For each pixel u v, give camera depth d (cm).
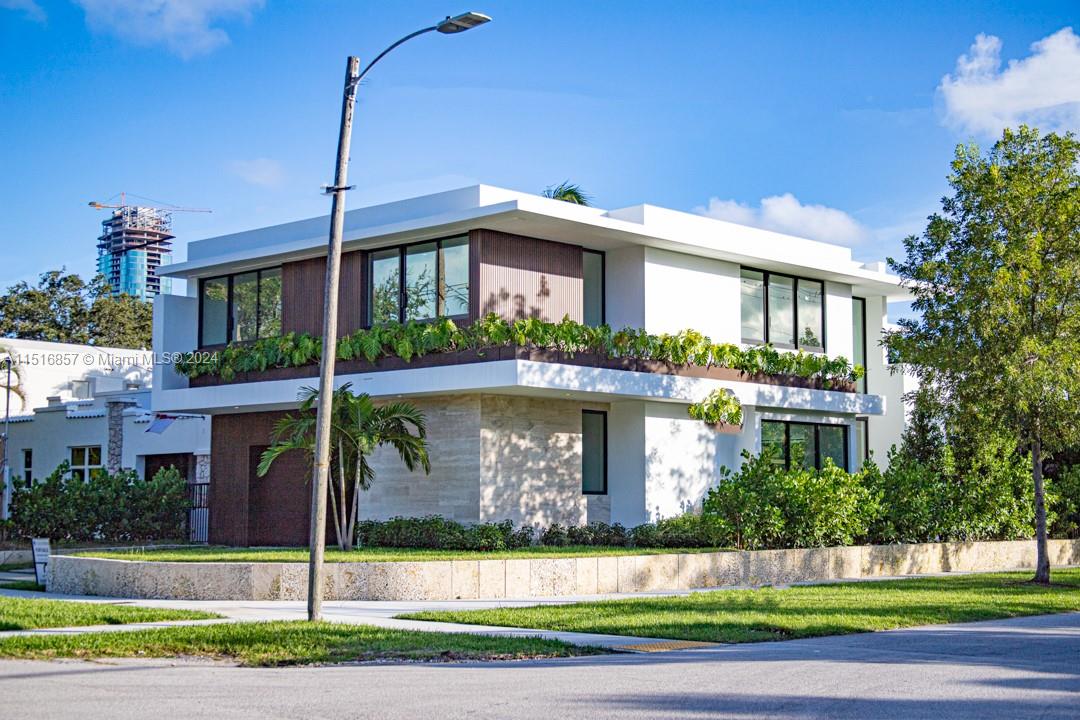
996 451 2861
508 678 1122
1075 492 3086
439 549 2347
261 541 2925
